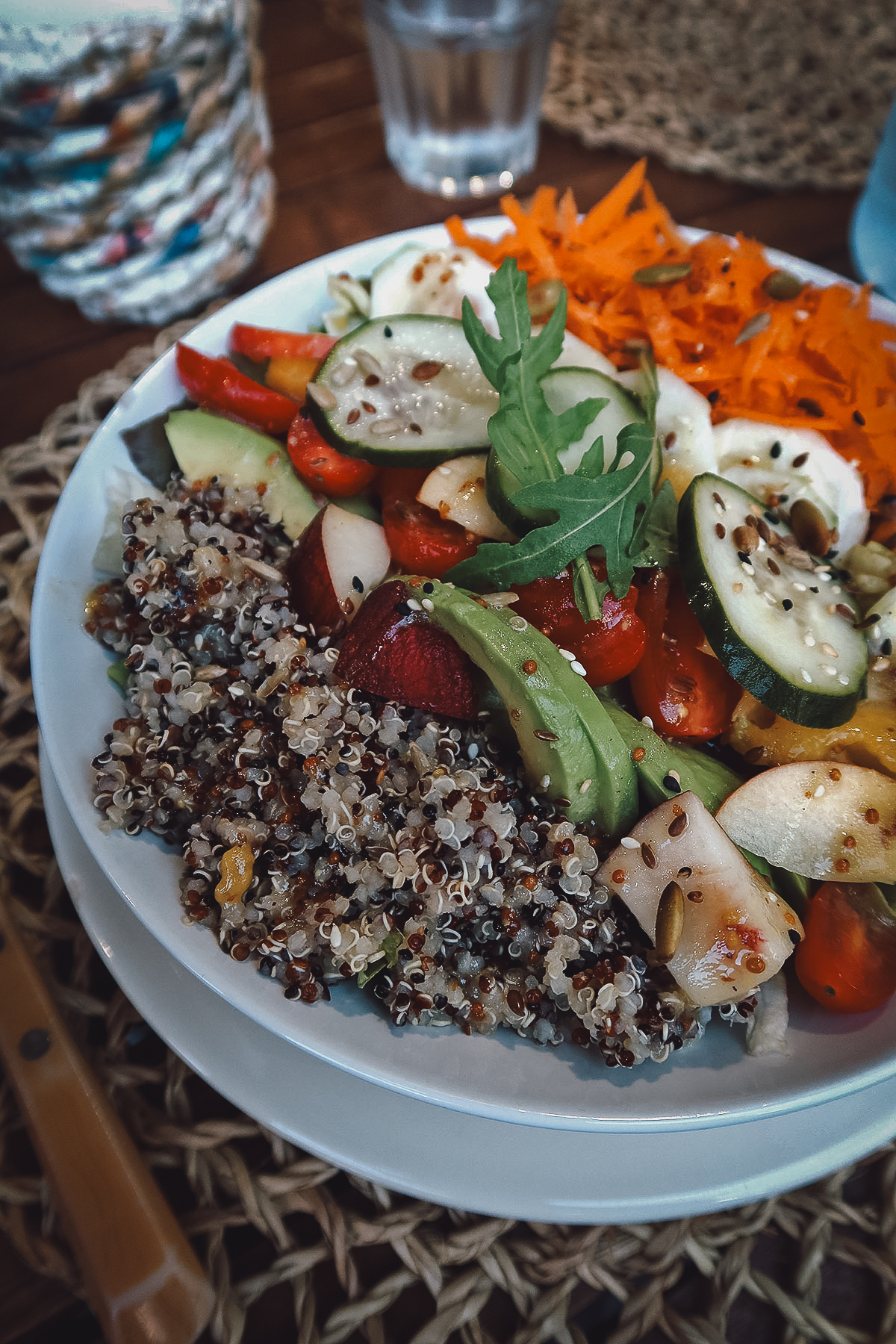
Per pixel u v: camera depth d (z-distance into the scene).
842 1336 0.20
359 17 0.45
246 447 0.26
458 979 0.21
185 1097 0.22
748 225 0.37
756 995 0.21
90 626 0.23
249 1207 0.21
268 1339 0.20
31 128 0.30
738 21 0.44
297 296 0.29
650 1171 0.20
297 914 0.21
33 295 0.36
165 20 0.29
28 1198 0.21
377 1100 0.20
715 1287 0.21
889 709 0.24
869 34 0.44
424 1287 0.21
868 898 0.22
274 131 0.41
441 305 0.28
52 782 0.24
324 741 0.22
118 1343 0.18
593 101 0.41
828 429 0.27
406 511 0.25
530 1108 0.19
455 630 0.22
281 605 0.24
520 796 0.22
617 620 0.23
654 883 0.21
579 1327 0.21
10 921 0.22
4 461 0.31
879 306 0.28
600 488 0.22
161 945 0.21
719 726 0.24
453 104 0.37
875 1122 0.21
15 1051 0.20
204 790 0.22
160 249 0.33
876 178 0.35
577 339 0.28
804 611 0.24
